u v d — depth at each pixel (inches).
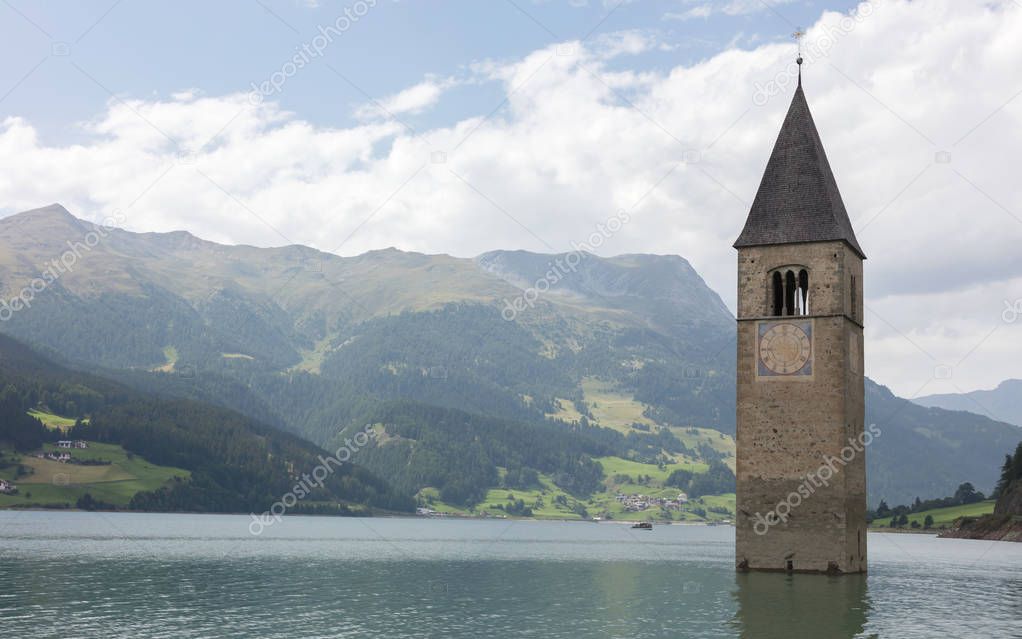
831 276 3752.5
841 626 2815.0
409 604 3501.5
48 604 3341.5
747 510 3784.5
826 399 3708.2
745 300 3860.7
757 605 3161.9
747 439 3794.3
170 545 7396.7
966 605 3427.7
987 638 2652.6
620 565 5915.4
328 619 3065.9
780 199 3907.5
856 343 3922.2
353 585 4269.2
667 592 3885.3
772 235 3855.8
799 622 2869.1
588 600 3634.4
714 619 2920.8
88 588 3902.6
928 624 2896.2
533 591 4028.1
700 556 7244.1
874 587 3752.5
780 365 3774.6
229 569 5118.1
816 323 3742.6
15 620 2957.7
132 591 3823.8
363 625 2938.0
